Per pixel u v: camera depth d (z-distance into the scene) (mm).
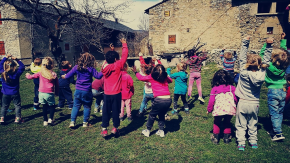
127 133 3988
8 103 4441
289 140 3535
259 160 2959
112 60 3500
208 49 16891
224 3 16172
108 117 3670
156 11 17578
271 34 15516
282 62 3320
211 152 3215
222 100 3314
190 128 4129
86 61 3893
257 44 15844
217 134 3480
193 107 5547
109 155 3186
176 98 4875
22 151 3320
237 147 3355
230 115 3332
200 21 16812
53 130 4176
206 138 3684
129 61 15031
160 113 3691
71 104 5668
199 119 4633
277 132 3465
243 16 15875
